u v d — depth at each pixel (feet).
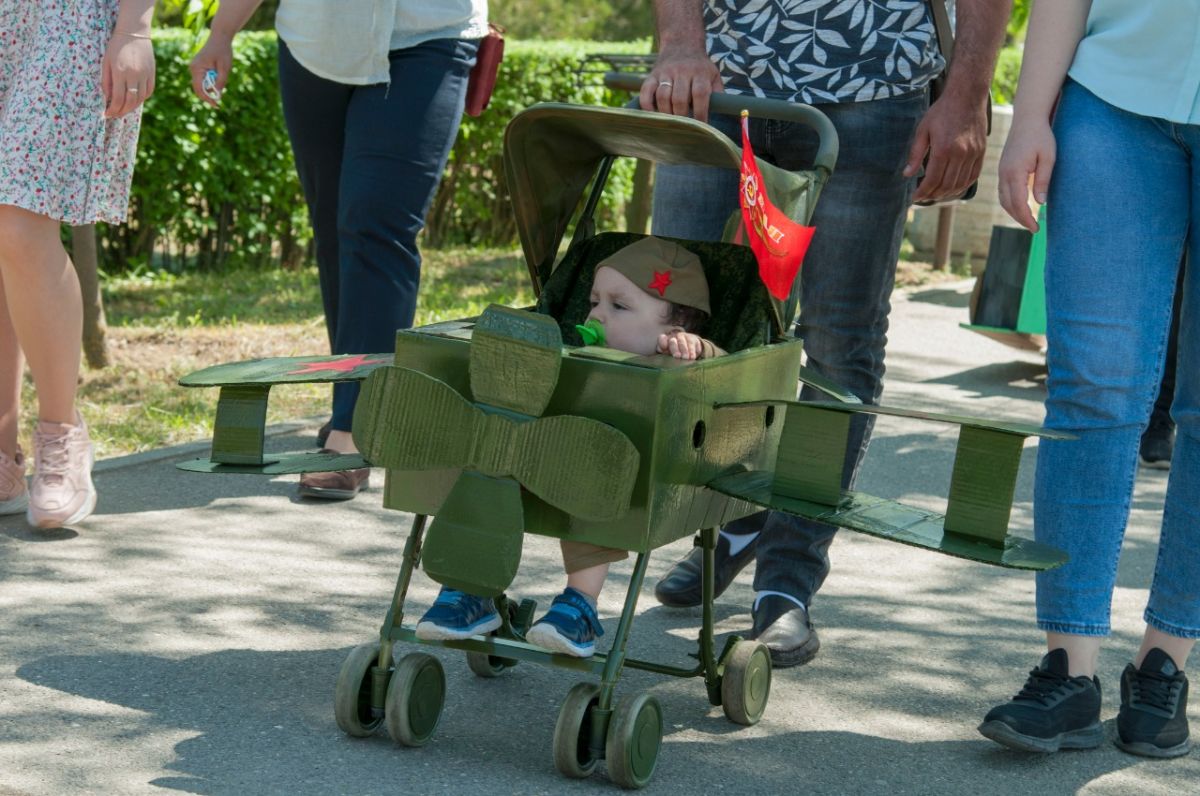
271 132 34.68
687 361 9.00
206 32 21.85
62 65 12.92
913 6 11.35
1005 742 9.61
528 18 101.35
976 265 38.70
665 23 11.02
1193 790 9.44
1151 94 9.32
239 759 9.09
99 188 13.32
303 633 11.53
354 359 10.39
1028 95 9.79
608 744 8.73
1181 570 9.98
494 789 8.82
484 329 8.69
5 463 14.01
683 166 11.73
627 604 8.81
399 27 15.12
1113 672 11.62
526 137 9.88
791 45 11.38
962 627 12.72
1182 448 10.01
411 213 15.47
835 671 11.42
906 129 11.39
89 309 21.45
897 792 9.18
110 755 9.07
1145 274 9.53
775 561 11.64
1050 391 9.91
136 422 18.44
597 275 10.19
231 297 30.37
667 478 8.70
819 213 11.48
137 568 12.88
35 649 10.83
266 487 15.88
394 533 14.49
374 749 9.36
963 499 8.56
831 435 8.84
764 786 9.16
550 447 8.55
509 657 9.00
